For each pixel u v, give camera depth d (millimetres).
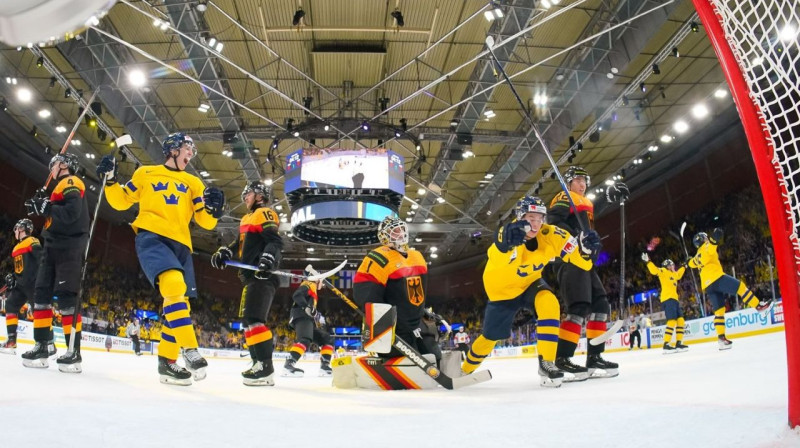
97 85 14258
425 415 2078
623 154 21859
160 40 14078
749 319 11219
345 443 1502
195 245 31016
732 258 18578
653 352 10656
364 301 4336
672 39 13328
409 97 14203
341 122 16219
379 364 4070
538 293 3928
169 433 1612
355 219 14594
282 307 33219
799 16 1405
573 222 4699
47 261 4117
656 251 22516
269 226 4113
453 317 33125
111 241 26141
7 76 14805
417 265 4500
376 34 14344
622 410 1911
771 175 1347
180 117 18172
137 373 4867
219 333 30312
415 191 24875
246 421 1896
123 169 22312
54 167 4293
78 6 573
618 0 13078
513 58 14891
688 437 1364
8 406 1938
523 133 17859
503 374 6324
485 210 27297
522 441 1473
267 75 16062
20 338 11102
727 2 1425
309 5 13328
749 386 2391
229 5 13109
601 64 14680
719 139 19656
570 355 4051
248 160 18750
